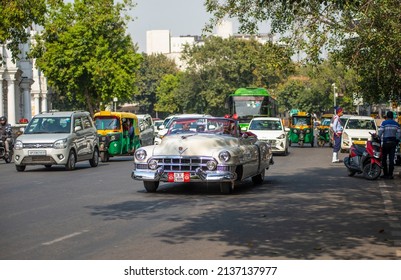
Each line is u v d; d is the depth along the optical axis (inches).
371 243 414.3
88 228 462.9
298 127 2065.7
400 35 904.3
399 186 782.5
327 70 3270.2
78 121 1082.1
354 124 1551.4
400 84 1365.7
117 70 2605.8
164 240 417.7
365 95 1478.8
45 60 2591.0
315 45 883.4
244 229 462.6
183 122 749.3
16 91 3038.9
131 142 1368.1
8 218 511.8
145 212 546.0
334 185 787.4
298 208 575.5
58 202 614.2
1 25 1385.3
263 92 1985.7
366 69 1148.5
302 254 377.7
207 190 719.1
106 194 682.2
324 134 2091.5
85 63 2561.5
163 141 693.3
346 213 547.5
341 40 967.6
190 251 382.6
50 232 445.4
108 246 395.9
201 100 4574.3
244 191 713.6
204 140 683.4
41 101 3890.3
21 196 668.1
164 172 671.8
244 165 696.4
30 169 1081.4
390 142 882.1
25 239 418.3
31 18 1408.7
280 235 439.5
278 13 885.2
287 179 863.7
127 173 971.3
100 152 1278.3
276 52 928.3
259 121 1488.7
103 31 2598.4
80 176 917.2
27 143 1012.5
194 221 498.0
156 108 5890.8
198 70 4571.9
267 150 797.2
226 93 4367.6
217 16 914.7
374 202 623.8
